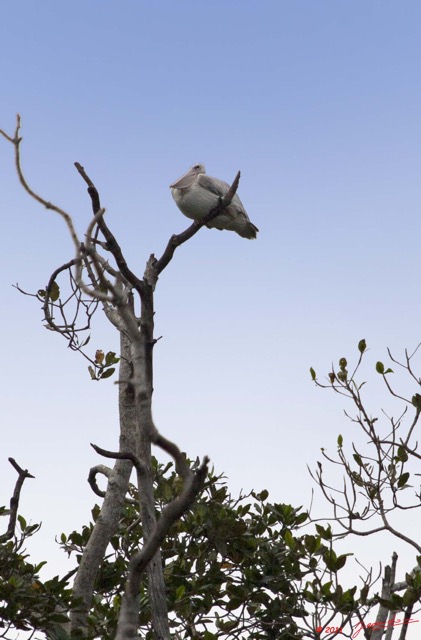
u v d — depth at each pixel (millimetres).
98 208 8008
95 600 12016
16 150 3861
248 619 12320
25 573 10977
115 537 13125
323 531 11695
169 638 8766
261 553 12508
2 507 11633
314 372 12688
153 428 4223
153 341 7781
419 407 12180
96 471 12547
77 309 11062
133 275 8352
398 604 10391
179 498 4414
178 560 12523
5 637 10336
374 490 11828
